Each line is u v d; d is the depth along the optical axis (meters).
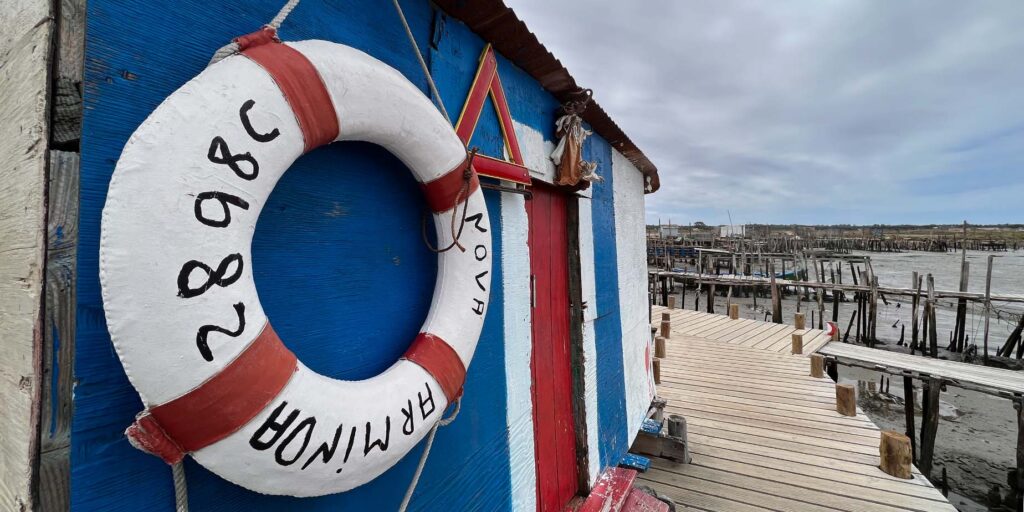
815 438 4.84
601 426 3.39
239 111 0.92
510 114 2.30
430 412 1.34
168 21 0.96
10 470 0.85
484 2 1.77
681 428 4.48
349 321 1.38
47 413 0.78
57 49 0.81
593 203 3.46
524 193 2.37
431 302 1.70
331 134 1.12
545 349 2.74
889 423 8.98
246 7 1.11
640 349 4.82
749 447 4.70
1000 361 12.05
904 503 3.72
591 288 3.32
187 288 0.83
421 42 1.69
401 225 1.58
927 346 13.88
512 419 2.28
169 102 0.85
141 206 0.79
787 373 6.99
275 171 0.99
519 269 2.38
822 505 3.74
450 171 1.50
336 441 1.04
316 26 1.27
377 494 1.44
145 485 0.91
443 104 1.69
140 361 0.79
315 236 1.28
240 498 1.07
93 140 0.84
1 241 0.93
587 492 3.06
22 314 0.83
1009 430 8.52
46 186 0.79
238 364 0.89
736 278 16.17
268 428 0.93
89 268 0.83
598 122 3.36
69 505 0.80
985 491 6.71
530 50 2.21
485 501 2.04
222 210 0.89
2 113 0.96
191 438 0.85
